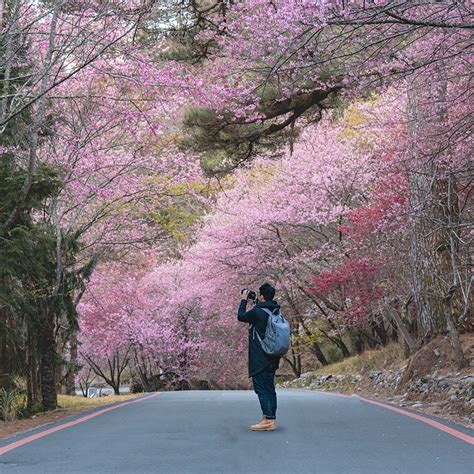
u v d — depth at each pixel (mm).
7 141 13641
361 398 14508
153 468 5691
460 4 8414
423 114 14469
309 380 27750
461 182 16359
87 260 20594
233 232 26594
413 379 14367
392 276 20125
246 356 34625
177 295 32344
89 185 15945
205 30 15359
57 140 16422
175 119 16688
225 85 15219
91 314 31016
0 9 11789
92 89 16141
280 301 30234
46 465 5938
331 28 11211
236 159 18922
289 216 25172
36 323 14586
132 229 22047
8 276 13109
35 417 13688
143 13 11555
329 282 21375
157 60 16094
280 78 14961
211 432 8023
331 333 27219
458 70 14047
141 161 17172
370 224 19891
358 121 27516
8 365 14453
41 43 13781
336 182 24859
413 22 8562
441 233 14383
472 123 12547
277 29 11617
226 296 30625
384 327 25406
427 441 7039
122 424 9305
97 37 12148
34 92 13883
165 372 34156
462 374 12719
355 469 5488
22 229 12570
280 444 6910
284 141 19875
